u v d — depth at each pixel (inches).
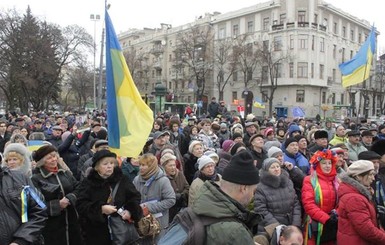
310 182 203.0
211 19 2576.3
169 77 2898.6
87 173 184.9
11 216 141.6
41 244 159.2
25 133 407.5
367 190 167.8
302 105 2154.3
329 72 2277.3
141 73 3056.1
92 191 177.5
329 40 2271.2
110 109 224.1
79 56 1822.1
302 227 210.1
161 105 789.2
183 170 301.3
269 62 2148.1
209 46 2465.6
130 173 246.2
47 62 1676.9
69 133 351.6
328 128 589.3
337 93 2331.4
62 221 182.1
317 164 204.4
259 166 275.3
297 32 2126.0
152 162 213.8
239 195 97.9
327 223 194.9
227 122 607.8
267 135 398.9
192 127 428.8
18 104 1900.8
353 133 338.3
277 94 2218.3
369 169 170.2
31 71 1679.4
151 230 191.8
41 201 152.3
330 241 198.4
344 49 2415.1
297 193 234.5
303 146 289.0
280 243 139.0
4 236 139.3
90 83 2519.7
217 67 2481.5
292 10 2156.7
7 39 1617.9
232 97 2444.6
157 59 3002.0
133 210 182.2
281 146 308.0
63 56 1800.0
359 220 159.2
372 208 165.5
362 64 468.1
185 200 240.5
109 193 179.5
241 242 88.3
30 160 194.5
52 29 1722.4
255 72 2305.6
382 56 2321.6
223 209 92.4
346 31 2437.3
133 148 222.2
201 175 223.5
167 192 210.5
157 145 312.5
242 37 2279.8
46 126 578.6
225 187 99.0
